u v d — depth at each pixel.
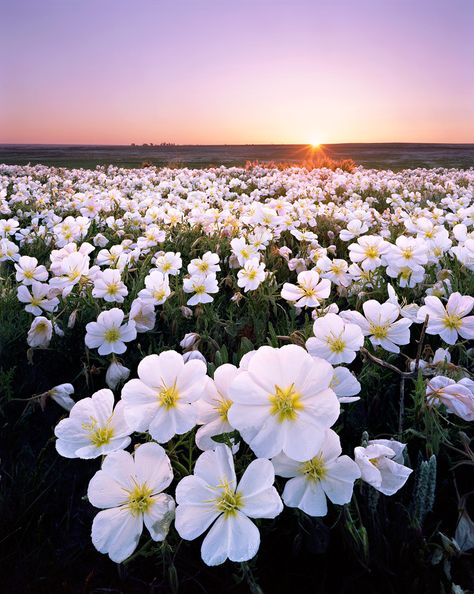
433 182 15.77
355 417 1.96
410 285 2.84
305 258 4.12
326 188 11.41
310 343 1.69
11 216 7.50
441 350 1.86
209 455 1.16
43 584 1.48
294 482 1.20
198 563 1.47
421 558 1.32
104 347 2.21
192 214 5.84
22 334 2.82
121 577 1.45
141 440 2.04
